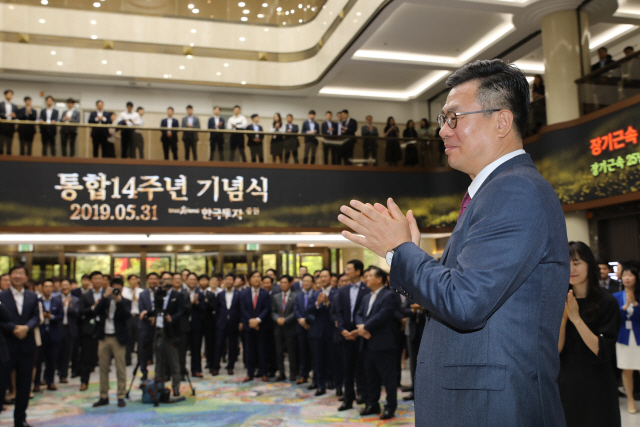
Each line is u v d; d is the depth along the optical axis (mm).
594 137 8766
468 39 12070
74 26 13117
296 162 11555
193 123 12156
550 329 1153
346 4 11758
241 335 8711
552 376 1143
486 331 1123
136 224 10688
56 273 11922
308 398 6395
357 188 11734
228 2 14234
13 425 5293
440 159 12203
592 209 9125
